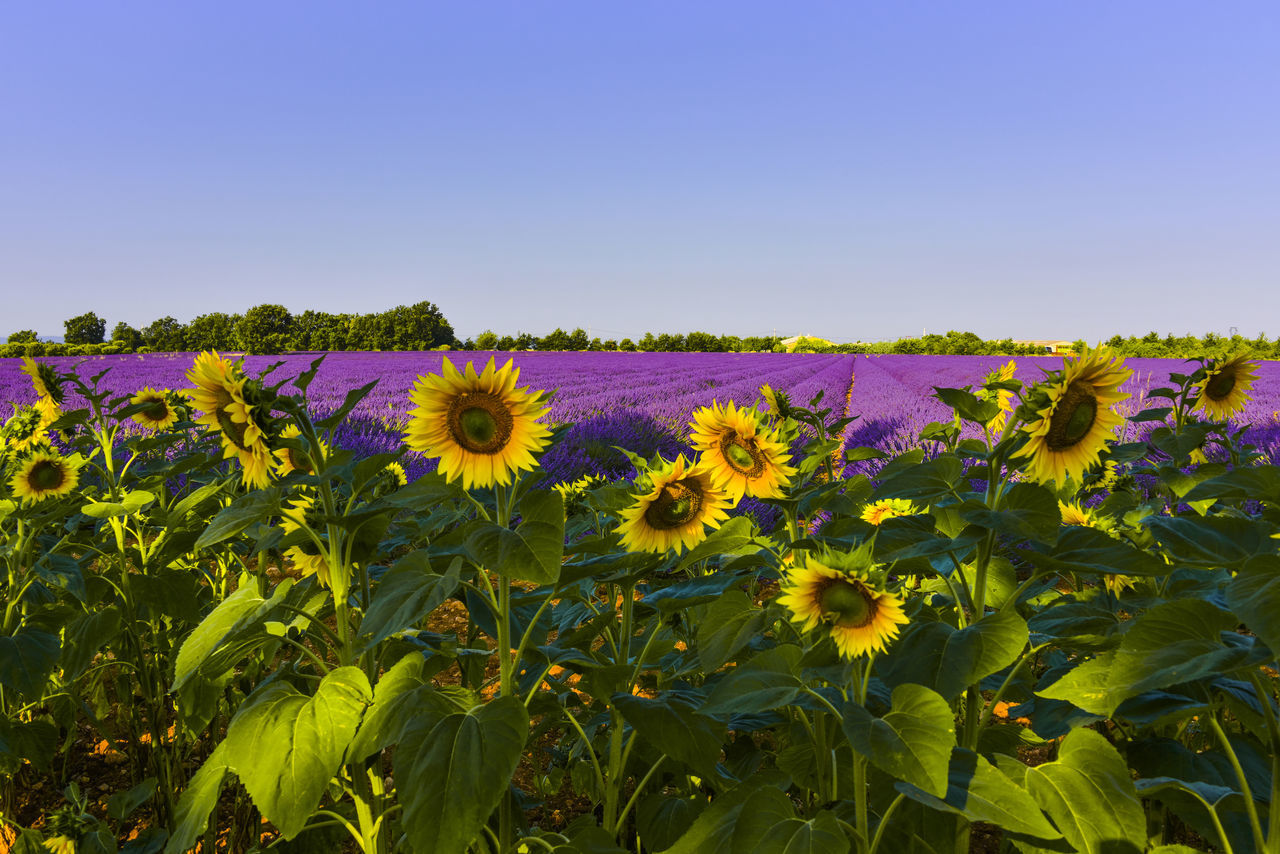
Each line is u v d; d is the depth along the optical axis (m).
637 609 2.01
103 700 3.11
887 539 1.74
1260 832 1.39
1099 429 1.64
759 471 1.90
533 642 2.01
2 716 2.40
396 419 11.40
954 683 1.42
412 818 1.29
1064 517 2.40
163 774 2.60
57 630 2.63
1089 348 1.59
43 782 2.96
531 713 1.70
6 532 2.82
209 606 2.79
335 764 1.48
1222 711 2.20
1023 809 1.26
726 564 2.03
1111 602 2.17
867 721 1.31
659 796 1.96
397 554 3.58
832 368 39.41
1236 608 1.20
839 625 1.40
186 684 2.21
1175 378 2.83
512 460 1.62
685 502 1.92
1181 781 1.54
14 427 3.23
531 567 1.39
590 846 1.56
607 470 8.83
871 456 2.43
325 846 1.99
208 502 2.68
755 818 1.36
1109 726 2.24
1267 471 1.54
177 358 40.41
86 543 3.06
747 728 1.99
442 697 1.50
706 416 1.90
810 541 1.81
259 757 1.47
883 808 1.59
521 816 1.92
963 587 1.95
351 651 1.77
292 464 2.04
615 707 1.66
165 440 2.99
